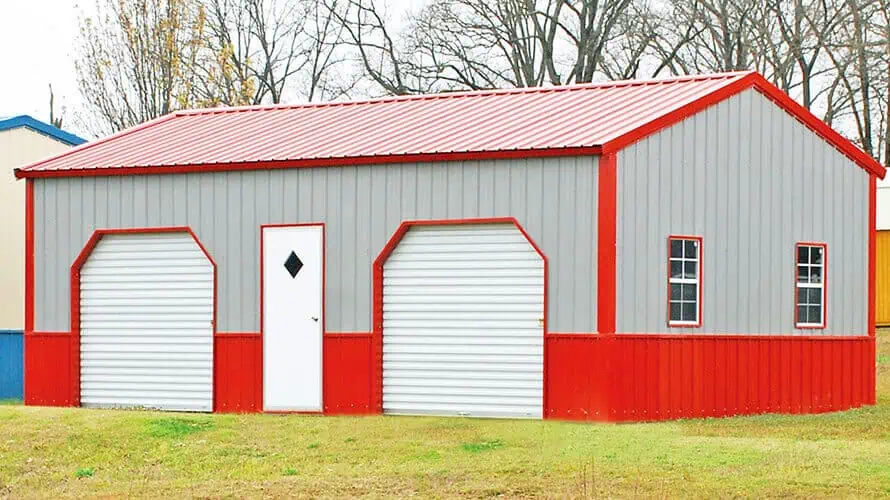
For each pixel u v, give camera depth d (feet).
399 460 59.21
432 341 73.15
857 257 83.66
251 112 92.43
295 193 76.54
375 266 74.28
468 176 72.13
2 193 105.70
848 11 159.63
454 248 72.84
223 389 78.07
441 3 163.12
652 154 71.36
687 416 72.28
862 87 158.20
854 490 50.90
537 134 73.05
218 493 54.19
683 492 51.13
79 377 81.87
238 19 172.45
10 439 64.28
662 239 71.61
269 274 77.00
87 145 87.30
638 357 69.97
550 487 52.85
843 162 82.89
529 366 70.74
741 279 76.18
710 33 160.15
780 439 63.21
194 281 79.25
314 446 62.69
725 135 75.72
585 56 155.94
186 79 149.48
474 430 65.77
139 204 80.38
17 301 105.91
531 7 157.17
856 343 83.10
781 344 78.23
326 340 75.56
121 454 62.23
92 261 81.92
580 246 69.36
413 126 80.28
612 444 60.80
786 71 157.28
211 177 78.64
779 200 78.74
